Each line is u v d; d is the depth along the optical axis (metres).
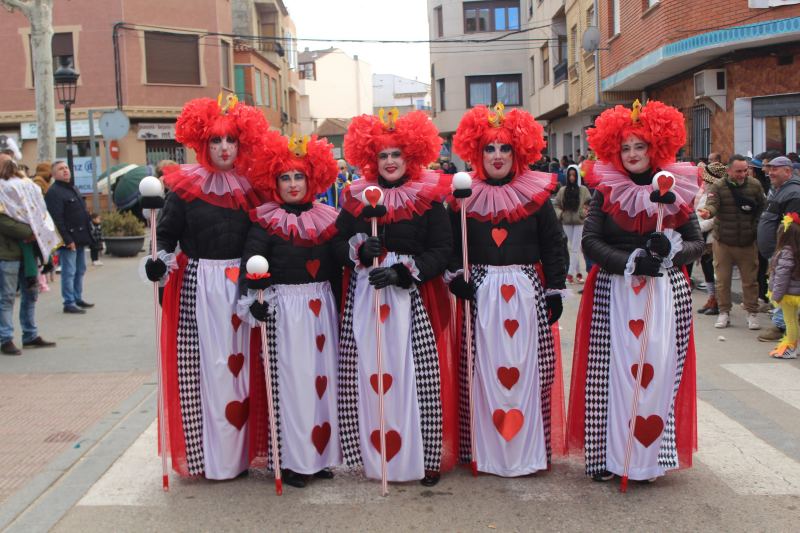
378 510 4.06
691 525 3.83
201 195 4.46
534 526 3.85
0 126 26.53
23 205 7.56
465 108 38.50
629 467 4.21
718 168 9.38
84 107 25.98
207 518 4.01
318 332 4.39
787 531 3.75
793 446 4.88
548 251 4.47
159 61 26.44
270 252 4.39
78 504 4.21
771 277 7.09
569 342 8.02
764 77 13.41
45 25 15.90
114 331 8.77
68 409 5.93
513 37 37.81
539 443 4.42
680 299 4.29
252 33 36.62
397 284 4.19
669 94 17.30
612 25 18.53
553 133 31.39
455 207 4.48
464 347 4.50
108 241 15.57
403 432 4.29
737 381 6.40
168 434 4.59
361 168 4.47
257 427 4.60
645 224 4.27
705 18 13.53
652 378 4.15
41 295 11.20
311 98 69.56
